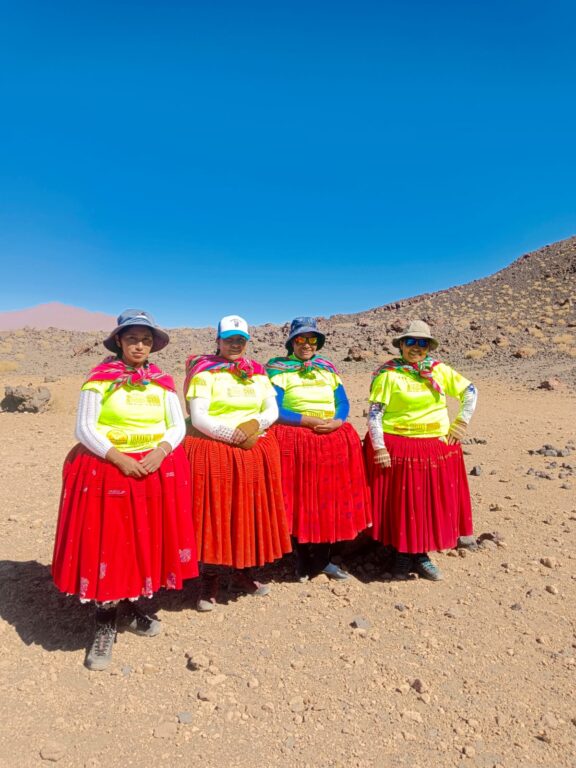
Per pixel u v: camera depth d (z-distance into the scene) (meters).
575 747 2.96
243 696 3.32
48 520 6.07
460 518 4.89
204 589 4.30
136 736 3.01
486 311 38.38
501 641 3.89
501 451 9.28
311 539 4.57
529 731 3.07
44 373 22.12
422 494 4.64
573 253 50.12
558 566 5.02
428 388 4.71
